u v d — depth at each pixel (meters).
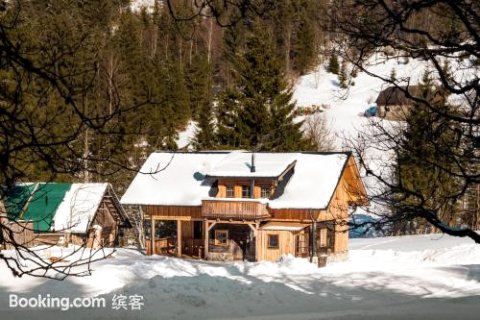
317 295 19.95
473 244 35.12
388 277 23.25
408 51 7.32
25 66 4.71
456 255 33.34
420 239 41.47
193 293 18.59
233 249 35.53
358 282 22.36
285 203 33.88
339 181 34.72
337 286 21.73
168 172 37.91
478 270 24.52
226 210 34.12
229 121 49.69
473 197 33.78
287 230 33.44
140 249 38.72
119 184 45.62
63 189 37.53
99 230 36.44
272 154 37.34
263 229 33.91
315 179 35.06
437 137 8.41
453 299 19.28
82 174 38.53
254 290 19.41
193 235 37.50
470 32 6.73
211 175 34.75
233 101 49.41
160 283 19.28
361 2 6.93
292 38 49.50
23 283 21.22
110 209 40.50
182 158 38.97
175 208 36.22
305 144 48.97
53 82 4.81
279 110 48.56
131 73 48.78
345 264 33.22
